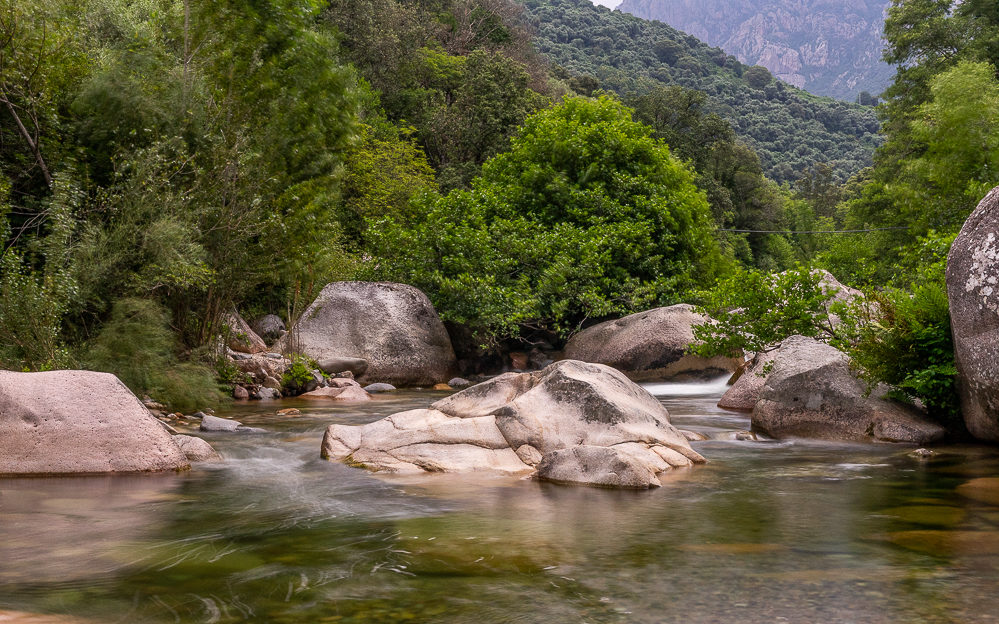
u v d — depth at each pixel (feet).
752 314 38.19
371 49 154.71
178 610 10.13
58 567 12.30
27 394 22.08
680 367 54.13
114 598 10.67
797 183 373.20
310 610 10.11
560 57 624.18
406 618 9.75
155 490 19.06
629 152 81.00
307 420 33.60
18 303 31.76
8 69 38.55
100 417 22.24
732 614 9.84
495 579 11.48
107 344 34.50
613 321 60.18
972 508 16.69
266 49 47.70
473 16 229.25
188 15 46.85
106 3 59.77
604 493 18.61
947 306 28.04
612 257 70.79
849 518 15.71
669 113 214.48
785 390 29.73
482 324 60.18
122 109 41.60
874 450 25.71
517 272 67.31
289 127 47.62
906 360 28.40
